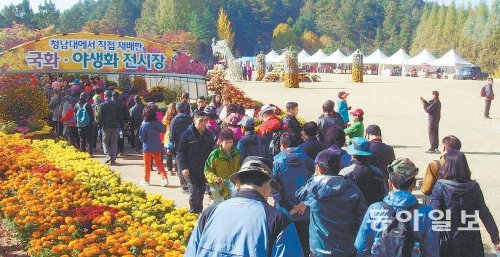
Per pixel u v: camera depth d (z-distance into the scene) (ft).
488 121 76.74
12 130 49.73
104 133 45.44
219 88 78.18
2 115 51.42
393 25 622.13
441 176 17.10
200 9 544.62
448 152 17.10
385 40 624.18
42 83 67.31
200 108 39.63
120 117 45.60
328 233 16.53
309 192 16.55
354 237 16.55
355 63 166.71
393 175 14.24
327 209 16.48
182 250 20.30
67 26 522.88
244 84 149.79
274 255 9.74
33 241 21.39
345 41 616.39
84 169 33.30
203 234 10.32
